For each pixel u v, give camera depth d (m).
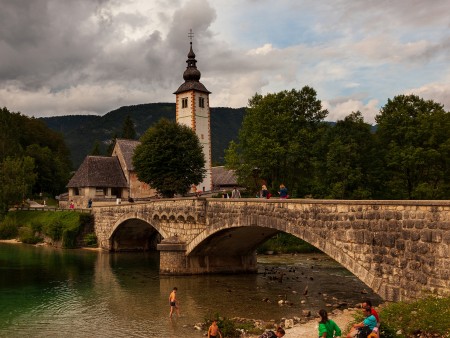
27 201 110.19
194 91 103.56
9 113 135.75
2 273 54.44
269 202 36.78
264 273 53.41
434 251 23.27
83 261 65.06
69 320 33.50
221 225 44.16
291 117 74.12
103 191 100.69
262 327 29.98
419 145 63.25
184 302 38.56
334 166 66.75
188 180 82.69
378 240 26.80
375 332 18.97
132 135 175.38
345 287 44.56
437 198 59.59
